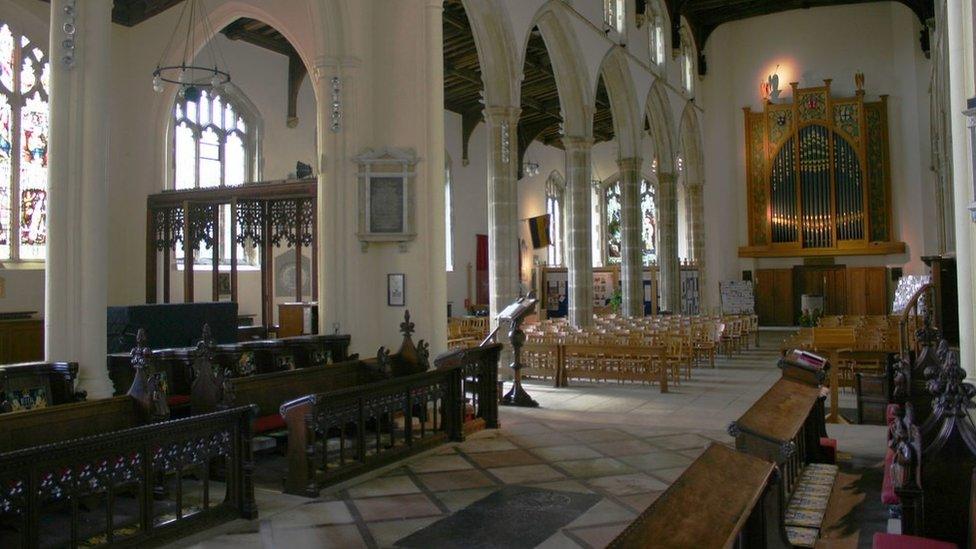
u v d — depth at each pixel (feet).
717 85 102.58
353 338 36.55
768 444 15.43
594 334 50.19
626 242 77.36
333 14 36.94
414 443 26.68
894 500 16.05
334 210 36.96
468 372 30.32
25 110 51.44
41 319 46.55
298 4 47.75
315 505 20.71
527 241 107.65
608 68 73.36
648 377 44.14
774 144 100.37
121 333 31.19
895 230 94.79
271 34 66.74
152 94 53.11
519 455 26.73
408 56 37.70
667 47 88.07
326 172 36.94
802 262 100.48
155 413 20.86
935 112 82.02
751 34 101.96
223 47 65.05
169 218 51.90
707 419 33.96
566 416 34.86
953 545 12.62
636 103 76.64
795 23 99.55
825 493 19.69
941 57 61.11
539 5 56.85
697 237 99.76
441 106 37.96
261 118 68.44
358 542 17.72
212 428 18.65
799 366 23.48
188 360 27.30
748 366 57.77
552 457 26.40
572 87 63.93
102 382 25.29
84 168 25.43
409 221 36.58
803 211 98.63
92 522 18.86
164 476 20.98
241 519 19.35
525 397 37.93
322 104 37.11
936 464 13.85
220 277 61.98
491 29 52.19
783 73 100.42
